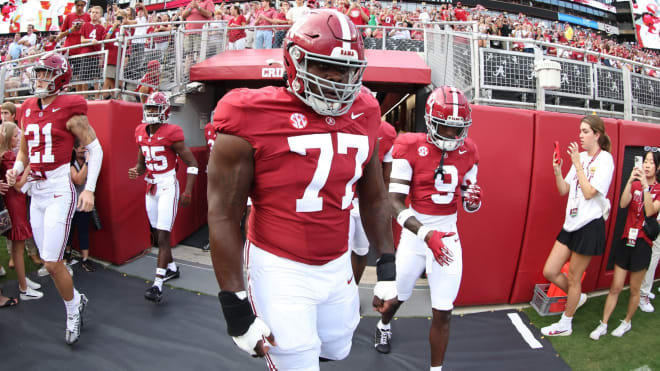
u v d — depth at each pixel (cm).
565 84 470
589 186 321
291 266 149
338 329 170
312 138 140
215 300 386
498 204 380
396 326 352
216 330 335
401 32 902
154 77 582
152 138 387
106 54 526
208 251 530
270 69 636
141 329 333
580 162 337
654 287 461
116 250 455
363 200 175
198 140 705
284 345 148
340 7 841
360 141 154
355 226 347
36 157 296
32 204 304
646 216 329
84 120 307
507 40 438
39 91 293
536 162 381
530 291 396
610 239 427
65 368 282
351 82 135
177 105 618
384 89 686
